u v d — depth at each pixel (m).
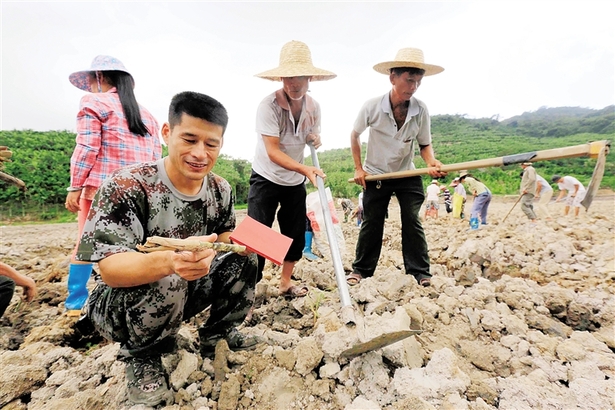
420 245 3.21
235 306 2.05
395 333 1.63
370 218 3.31
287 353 1.94
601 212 10.34
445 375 1.70
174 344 1.89
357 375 1.79
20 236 9.63
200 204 1.83
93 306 1.79
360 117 3.29
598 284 3.29
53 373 1.96
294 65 2.55
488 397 1.69
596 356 1.97
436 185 11.41
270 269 3.97
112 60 2.66
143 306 1.60
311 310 2.69
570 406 1.59
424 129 3.26
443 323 2.38
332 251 2.34
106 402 1.71
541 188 8.59
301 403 1.71
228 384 1.75
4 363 1.95
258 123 2.71
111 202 1.54
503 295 2.80
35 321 2.89
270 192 2.86
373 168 3.36
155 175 1.67
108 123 2.57
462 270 3.60
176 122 1.52
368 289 2.82
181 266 1.33
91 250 1.49
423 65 2.81
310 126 2.98
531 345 2.09
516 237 5.44
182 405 1.67
